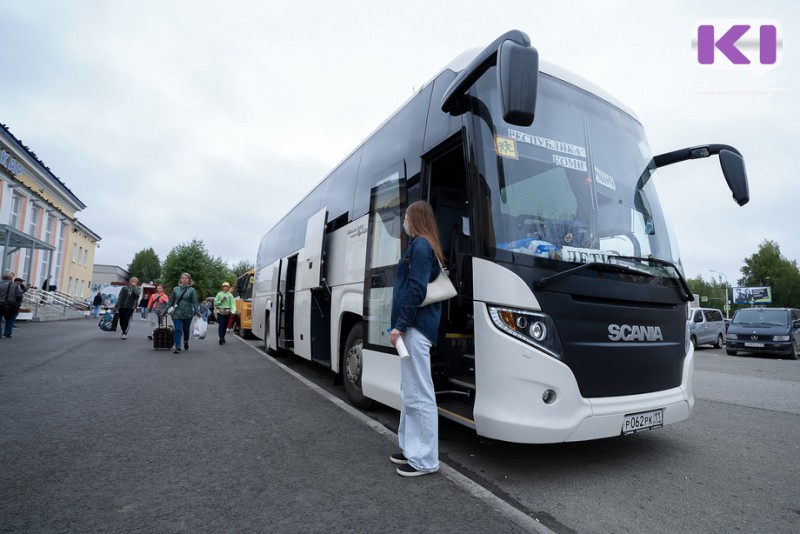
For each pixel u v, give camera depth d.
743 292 55.81
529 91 2.86
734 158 4.29
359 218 5.88
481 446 4.22
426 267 3.29
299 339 8.22
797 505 3.10
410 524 2.60
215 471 3.38
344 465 3.52
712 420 5.51
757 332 16.45
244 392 6.30
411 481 3.21
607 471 3.65
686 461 3.94
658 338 3.71
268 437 4.22
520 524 2.63
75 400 5.50
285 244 10.65
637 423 3.45
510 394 3.17
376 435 4.31
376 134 5.83
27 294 22.95
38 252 28.34
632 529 2.71
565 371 3.19
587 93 4.23
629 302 3.61
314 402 5.74
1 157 22.97
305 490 3.05
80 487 3.07
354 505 2.83
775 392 7.71
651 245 4.04
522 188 3.56
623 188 4.09
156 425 4.54
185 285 10.99
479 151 3.53
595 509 2.97
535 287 3.27
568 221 3.64
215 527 2.55
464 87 3.73
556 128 3.89
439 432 4.67
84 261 40.16
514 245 3.36
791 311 16.89
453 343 4.53
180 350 11.12
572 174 3.83
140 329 19.17
